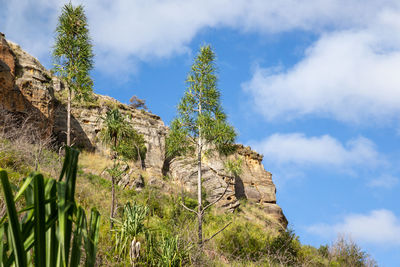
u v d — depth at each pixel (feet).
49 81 115.85
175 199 84.79
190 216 60.85
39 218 4.91
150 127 143.43
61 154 54.60
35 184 4.94
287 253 59.26
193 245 40.09
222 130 57.06
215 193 125.49
